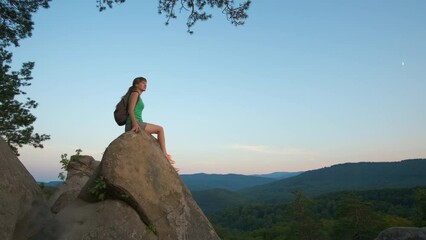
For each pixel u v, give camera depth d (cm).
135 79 756
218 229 7519
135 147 668
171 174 693
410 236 1057
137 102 748
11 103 1984
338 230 5528
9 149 613
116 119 750
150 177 657
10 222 528
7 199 537
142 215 622
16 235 550
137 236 593
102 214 607
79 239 570
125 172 631
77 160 1326
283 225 7750
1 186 537
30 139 2072
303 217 6116
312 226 5950
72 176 1278
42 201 625
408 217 6931
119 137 677
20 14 1557
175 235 630
